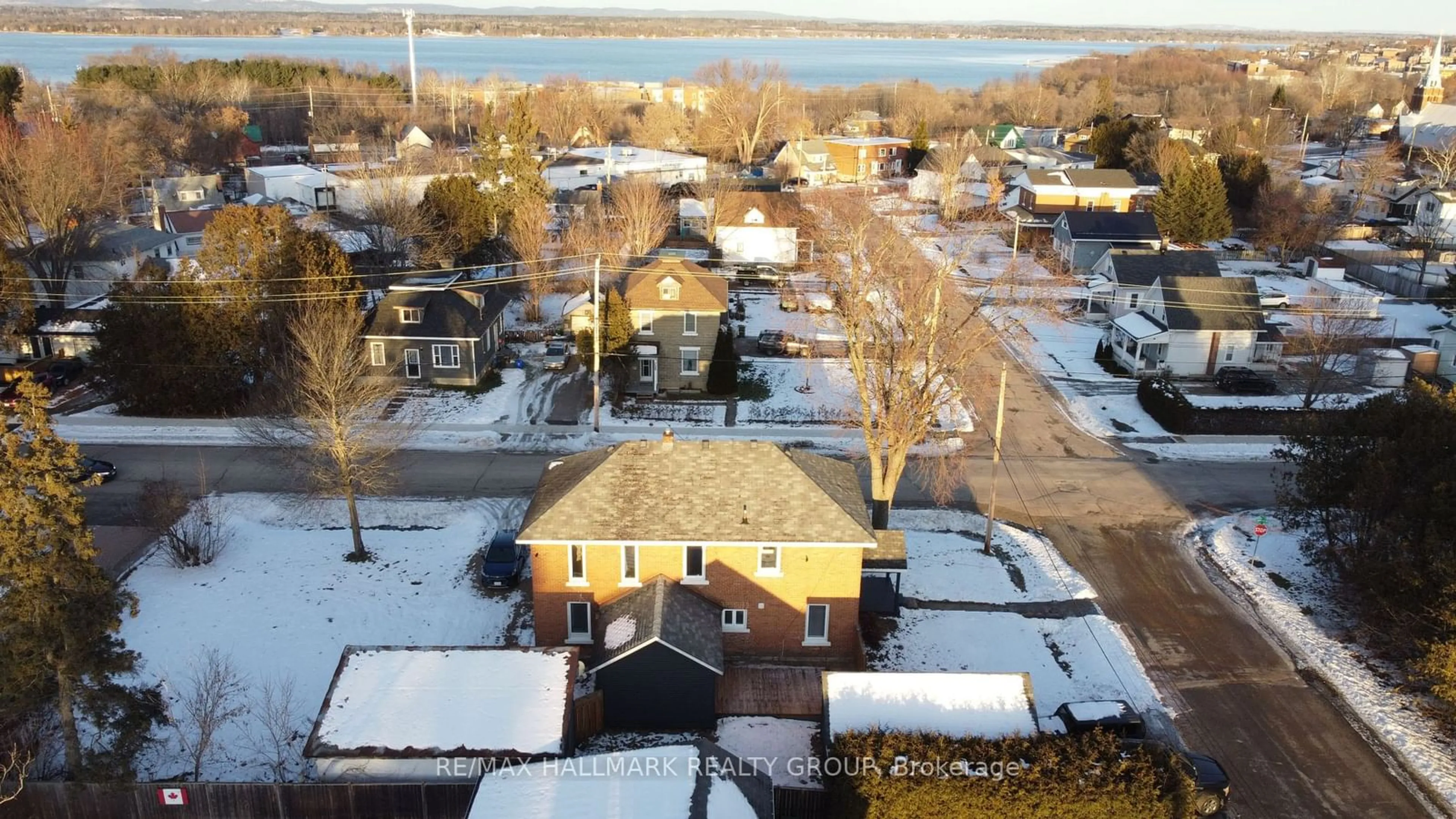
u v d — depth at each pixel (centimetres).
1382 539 3216
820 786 2531
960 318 5991
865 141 13775
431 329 5525
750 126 15638
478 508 4194
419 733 2469
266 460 4459
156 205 9069
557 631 3164
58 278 6738
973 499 4388
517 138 7575
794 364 6059
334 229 8125
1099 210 9919
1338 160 14400
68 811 2433
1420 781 2684
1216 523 4188
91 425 4997
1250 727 2900
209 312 5012
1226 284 6103
